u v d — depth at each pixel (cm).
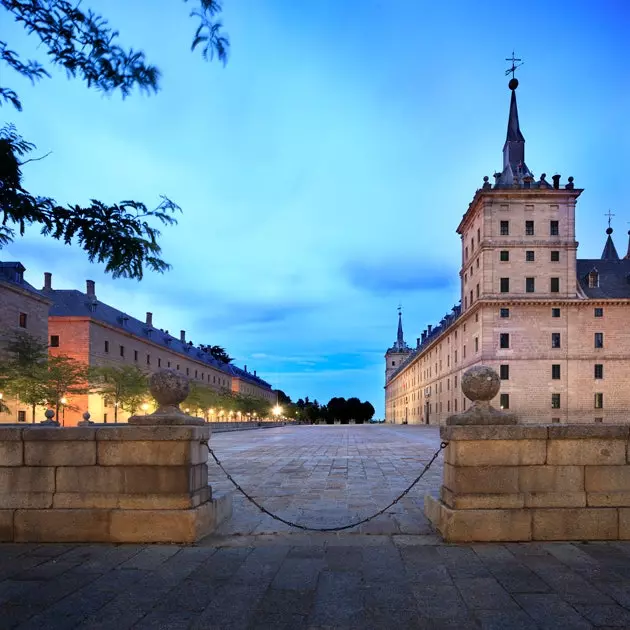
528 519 614
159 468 632
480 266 5891
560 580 485
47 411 1875
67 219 413
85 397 5456
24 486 639
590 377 5641
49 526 625
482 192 5772
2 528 628
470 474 626
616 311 5719
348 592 458
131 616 410
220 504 717
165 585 477
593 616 407
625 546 592
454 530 612
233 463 1580
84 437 639
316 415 18100
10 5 367
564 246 5734
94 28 380
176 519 616
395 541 620
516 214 5803
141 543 614
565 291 5709
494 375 662
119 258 436
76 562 545
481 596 447
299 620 402
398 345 16775
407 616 409
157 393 686
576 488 624
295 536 646
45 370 4297
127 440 634
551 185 6078
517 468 625
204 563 540
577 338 5694
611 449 629
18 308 4762
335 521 734
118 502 629
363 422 17475
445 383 7594
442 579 489
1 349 4425
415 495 959
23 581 489
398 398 13575
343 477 1227
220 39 397
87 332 5794
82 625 394
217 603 435
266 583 481
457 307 7438
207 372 10119
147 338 7412
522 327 5703
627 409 5594
